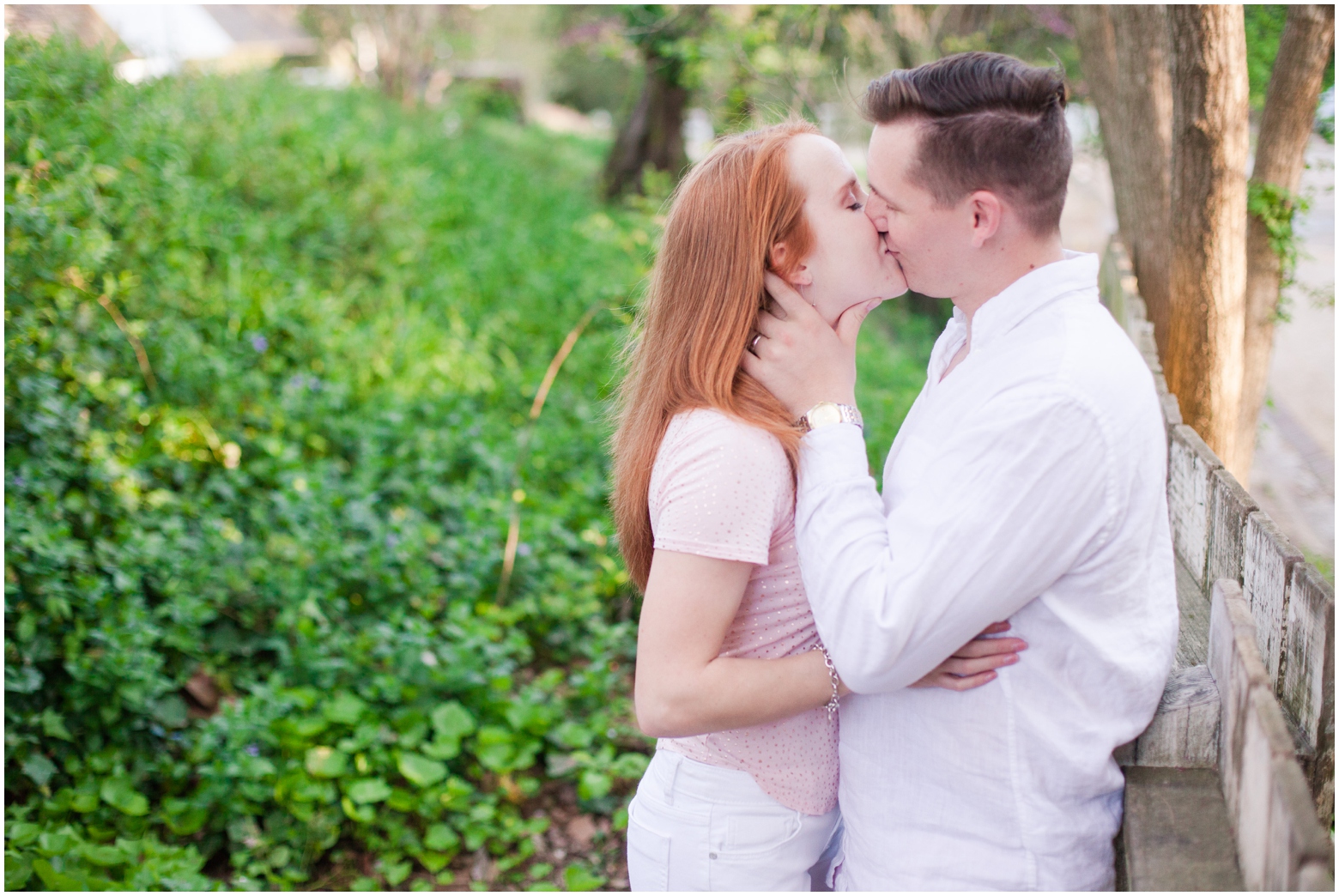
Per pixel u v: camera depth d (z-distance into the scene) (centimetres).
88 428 394
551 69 2533
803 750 159
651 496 155
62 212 461
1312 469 663
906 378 728
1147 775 147
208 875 302
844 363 154
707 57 766
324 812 310
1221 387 321
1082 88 594
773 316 157
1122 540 135
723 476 145
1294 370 819
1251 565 183
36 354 396
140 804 295
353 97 1327
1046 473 131
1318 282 544
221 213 627
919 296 1057
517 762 342
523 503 464
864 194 161
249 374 488
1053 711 141
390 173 866
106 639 306
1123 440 133
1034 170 141
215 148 711
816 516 143
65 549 317
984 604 132
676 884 162
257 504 416
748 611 155
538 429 551
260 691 321
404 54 1822
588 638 423
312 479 410
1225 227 310
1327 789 148
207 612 341
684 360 155
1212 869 127
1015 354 141
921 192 146
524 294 726
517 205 1038
